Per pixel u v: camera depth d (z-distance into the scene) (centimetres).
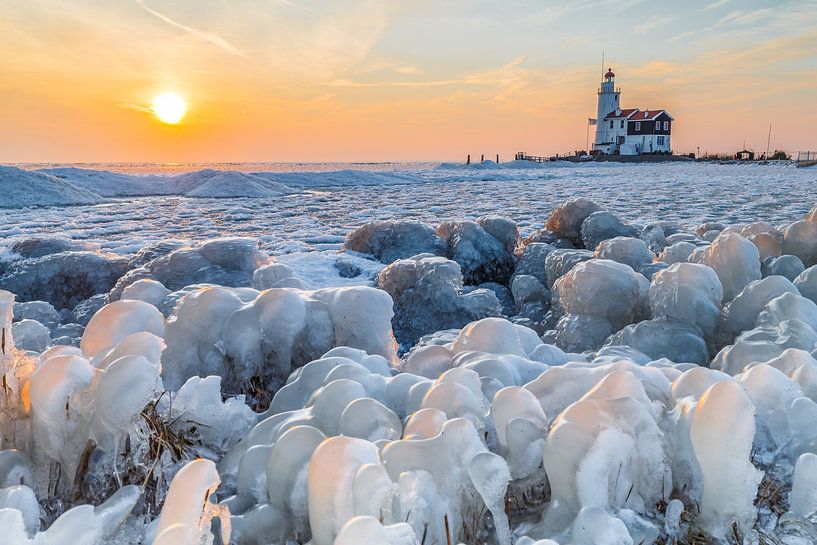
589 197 2675
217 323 376
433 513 190
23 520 175
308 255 966
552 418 260
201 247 734
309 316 398
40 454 232
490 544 202
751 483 194
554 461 198
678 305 462
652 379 273
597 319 529
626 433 207
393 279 720
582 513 184
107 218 1934
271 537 209
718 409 197
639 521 194
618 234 873
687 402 227
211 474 171
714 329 453
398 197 2855
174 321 378
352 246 1003
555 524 194
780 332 383
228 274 700
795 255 569
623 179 4488
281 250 1182
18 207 2380
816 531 194
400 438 240
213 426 282
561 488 197
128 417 225
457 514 195
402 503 184
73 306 777
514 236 942
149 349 270
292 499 212
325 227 1638
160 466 238
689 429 210
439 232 989
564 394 265
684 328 450
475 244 921
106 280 778
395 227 978
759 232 632
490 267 918
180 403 280
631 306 528
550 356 394
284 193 3177
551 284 751
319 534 183
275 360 383
